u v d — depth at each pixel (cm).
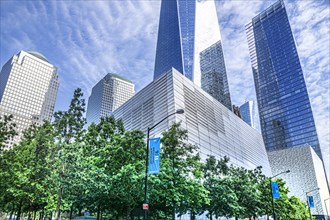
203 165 3594
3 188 2781
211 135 5925
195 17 17700
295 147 14962
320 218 12281
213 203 3306
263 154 9769
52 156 2741
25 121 17275
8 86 18850
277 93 18762
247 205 3809
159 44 19350
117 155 2523
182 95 5519
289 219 5697
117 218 3062
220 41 15675
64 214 5078
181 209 2931
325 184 14988
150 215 2958
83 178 2298
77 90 2962
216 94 13288
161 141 2858
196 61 15688
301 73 17912
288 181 14212
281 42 19975
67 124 2805
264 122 18788
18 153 3086
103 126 3164
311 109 16525
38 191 2817
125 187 2341
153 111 5588
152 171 1794
